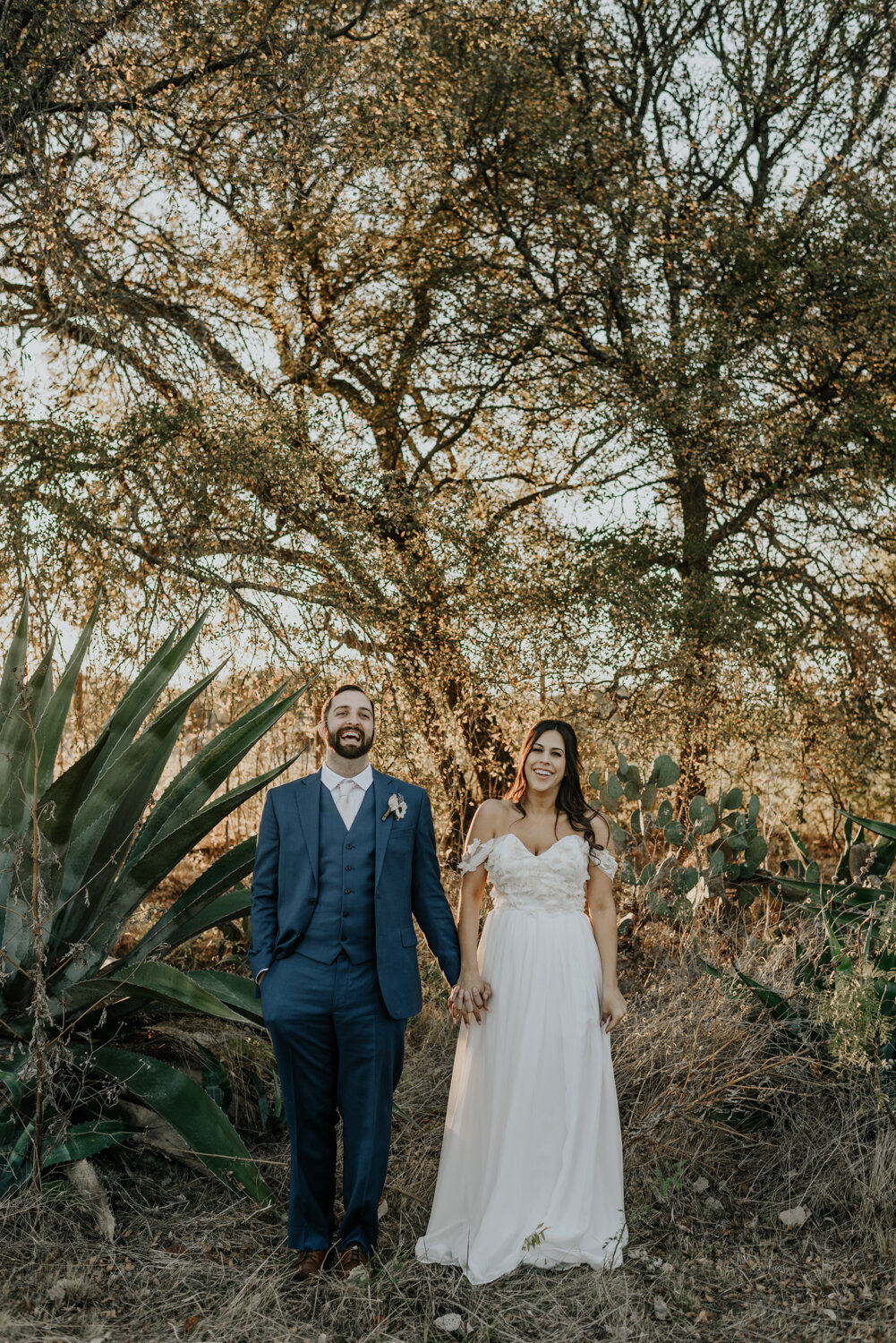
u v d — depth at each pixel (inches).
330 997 118.7
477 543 307.4
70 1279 112.0
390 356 364.8
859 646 348.2
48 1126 131.5
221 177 286.8
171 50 271.0
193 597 273.6
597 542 340.2
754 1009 161.5
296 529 290.7
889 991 150.7
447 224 347.9
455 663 303.4
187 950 213.8
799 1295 117.5
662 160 368.5
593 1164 126.1
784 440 323.9
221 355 313.0
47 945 141.2
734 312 330.6
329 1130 121.6
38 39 252.7
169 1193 134.6
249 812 294.5
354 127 282.2
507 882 134.2
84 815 143.3
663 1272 121.3
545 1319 112.2
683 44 374.3
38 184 257.4
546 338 345.7
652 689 322.3
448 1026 187.5
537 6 340.5
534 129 325.1
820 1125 145.2
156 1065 134.9
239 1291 113.5
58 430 272.7
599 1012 133.9
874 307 315.6
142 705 163.5
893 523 350.6
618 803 225.5
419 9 311.4
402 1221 132.0
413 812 127.9
